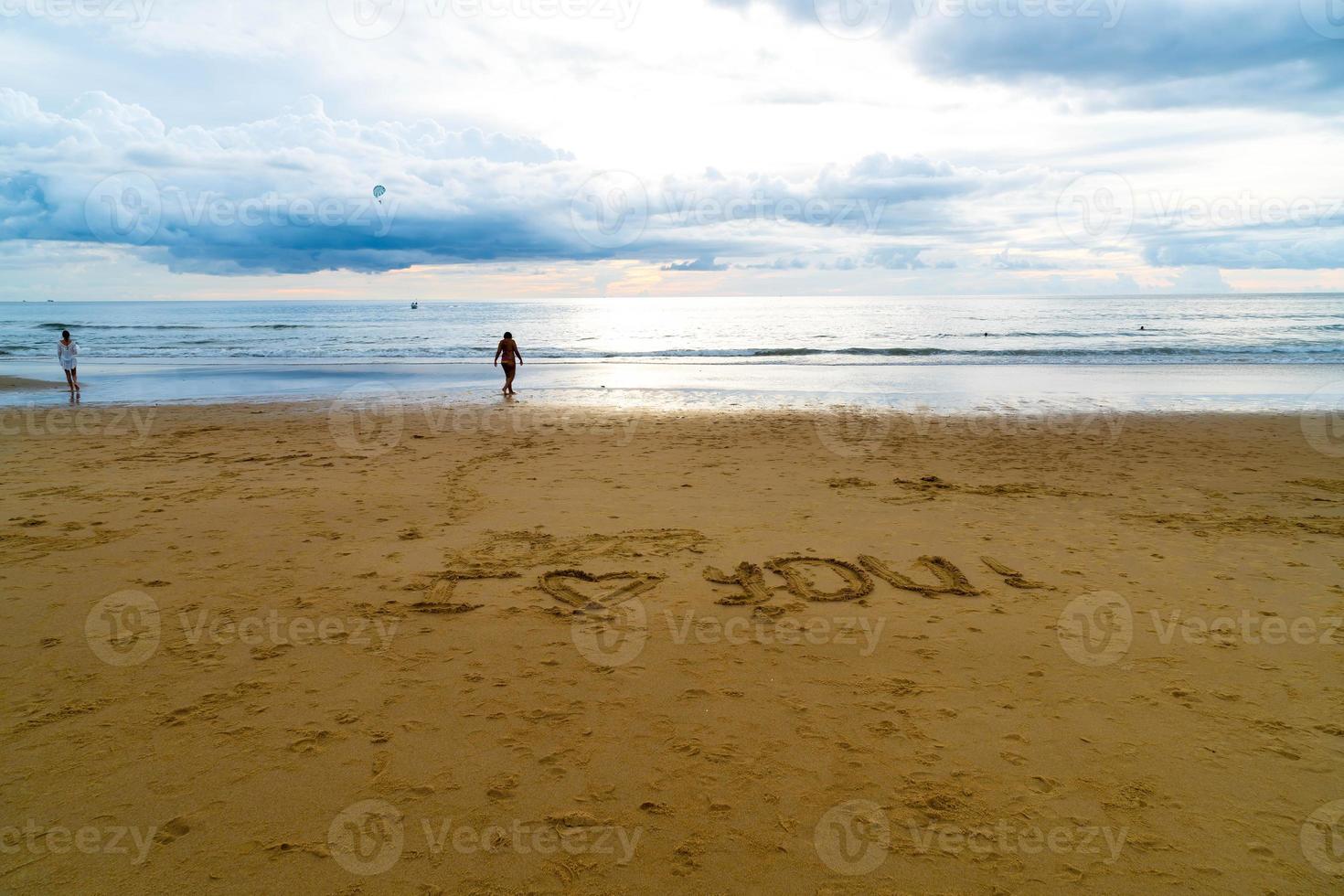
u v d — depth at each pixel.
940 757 3.21
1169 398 16.55
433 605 4.74
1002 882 2.53
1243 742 3.33
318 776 3.05
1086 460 9.77
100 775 3.04
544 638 4.32
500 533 6.28
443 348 33.66
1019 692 3.75
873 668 3.99
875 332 43.59
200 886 2.47
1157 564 5.62
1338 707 3.62
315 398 17.11
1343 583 5.21
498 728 3.41
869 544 6.04
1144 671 3.97
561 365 25.81
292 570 5.38
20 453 10.07
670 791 2.98
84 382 20.11
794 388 18.91
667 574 5.34
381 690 3.73
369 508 7.10
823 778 3.07
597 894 2.46
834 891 2.48
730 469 9.06
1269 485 8.33
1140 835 2.76
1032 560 5.69
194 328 49.94
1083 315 64.38
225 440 11.26
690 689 3.76
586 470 8.98
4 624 4.43
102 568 5.40
